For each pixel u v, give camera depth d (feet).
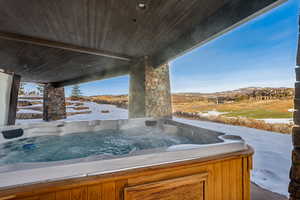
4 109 10.18
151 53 12.81
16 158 6.07
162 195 3.22
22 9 6.84
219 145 3.97
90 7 6.70
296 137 3.61
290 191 3.71
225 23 6.77
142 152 3.41
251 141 11.16
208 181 3.63
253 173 6.44
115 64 16.39
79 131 8.92
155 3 6.46
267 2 5.32
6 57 13.83
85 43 10.92
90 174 2.88
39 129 7.95
